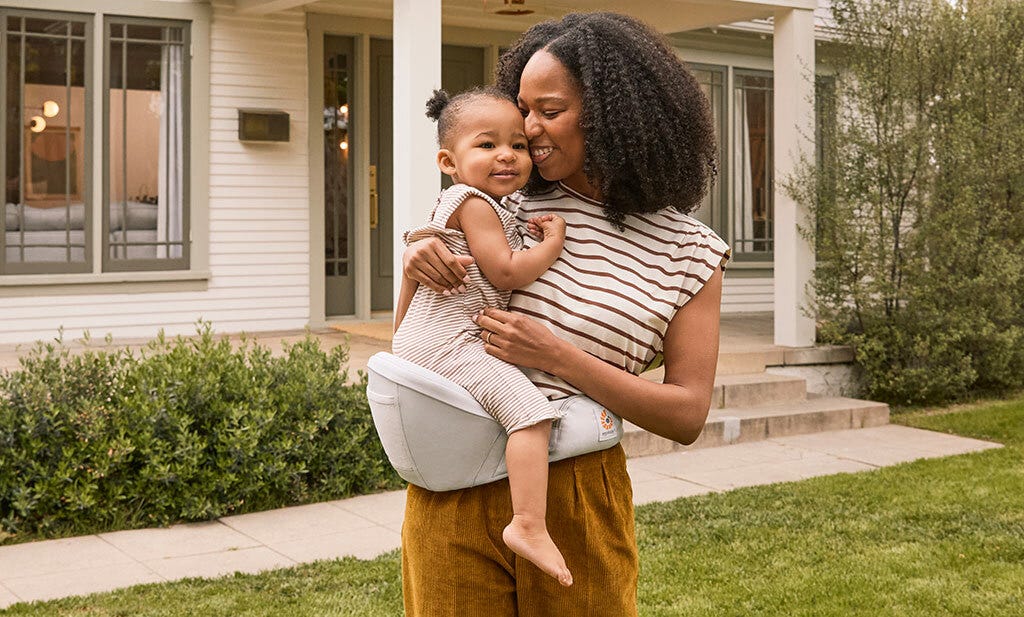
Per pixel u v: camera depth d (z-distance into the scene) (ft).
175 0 29.43
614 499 6.54
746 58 38.93
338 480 18.60
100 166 28.78
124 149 29.25
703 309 6.57
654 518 17.54
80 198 28.81
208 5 29.84
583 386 6.23
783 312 29.32
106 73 28.84
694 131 6.55
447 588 6.38
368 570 14.48
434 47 22.16
